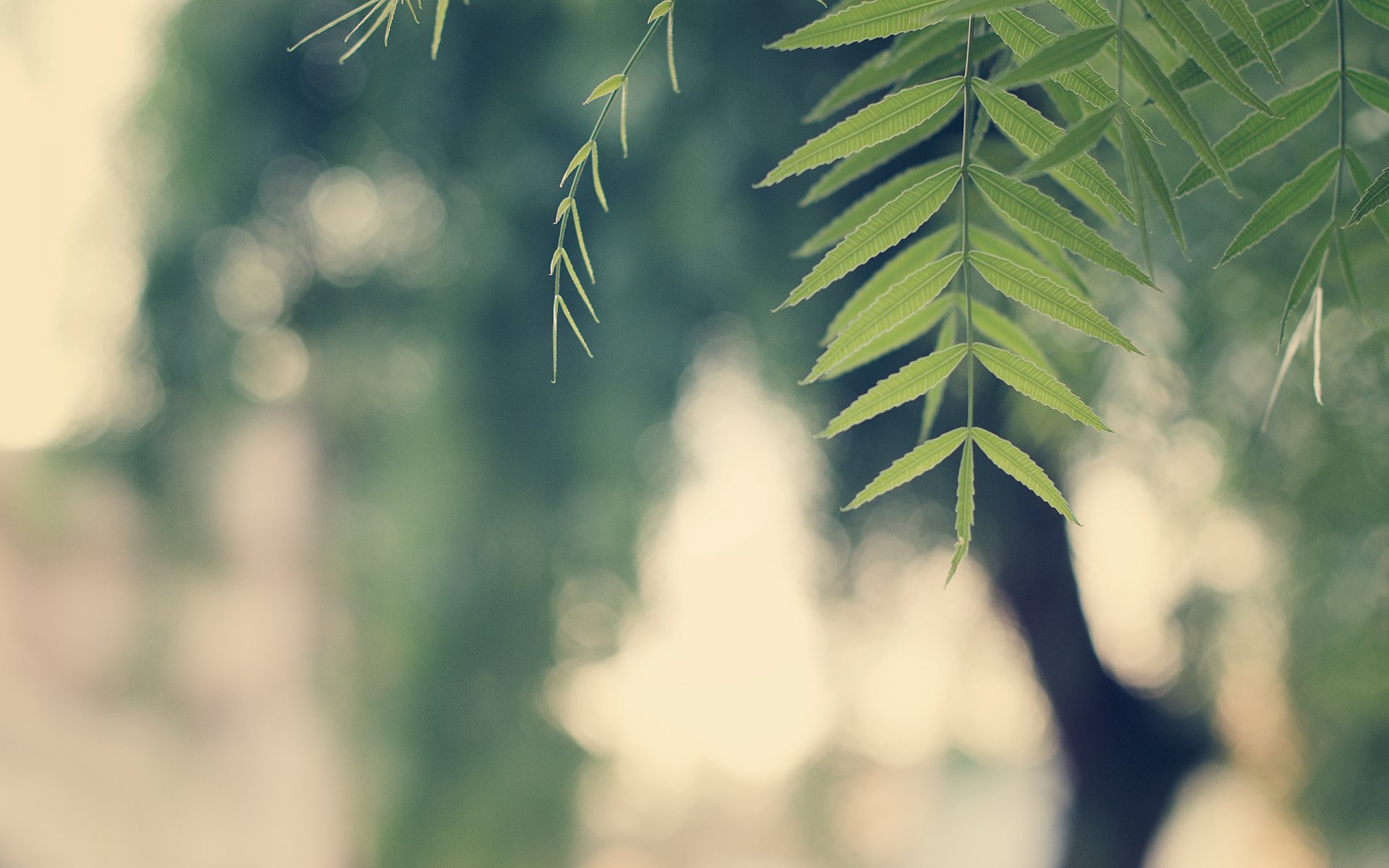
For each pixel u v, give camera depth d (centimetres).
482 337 384
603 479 383
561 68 330
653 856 575
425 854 425
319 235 402
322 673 435
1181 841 491
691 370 377
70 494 475
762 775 576
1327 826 393
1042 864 527
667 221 337
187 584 461
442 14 47
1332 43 141
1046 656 424
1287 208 50
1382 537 224
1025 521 384
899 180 59
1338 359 191
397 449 410
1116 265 45
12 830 470
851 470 363
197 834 465
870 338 49
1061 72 46
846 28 43
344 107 381
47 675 499
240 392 419
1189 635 356
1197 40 43
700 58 313
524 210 356
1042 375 48
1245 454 230
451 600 409
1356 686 272
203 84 387
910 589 391
